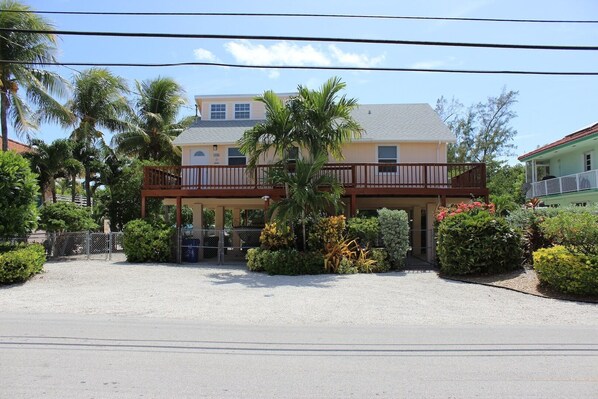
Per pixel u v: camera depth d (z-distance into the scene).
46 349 5.71
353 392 4.34
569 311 8.54
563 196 24.11
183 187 18.38
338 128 15.37
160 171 18.97
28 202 12.73
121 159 28.06
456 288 11.38
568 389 4.43
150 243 17.27
